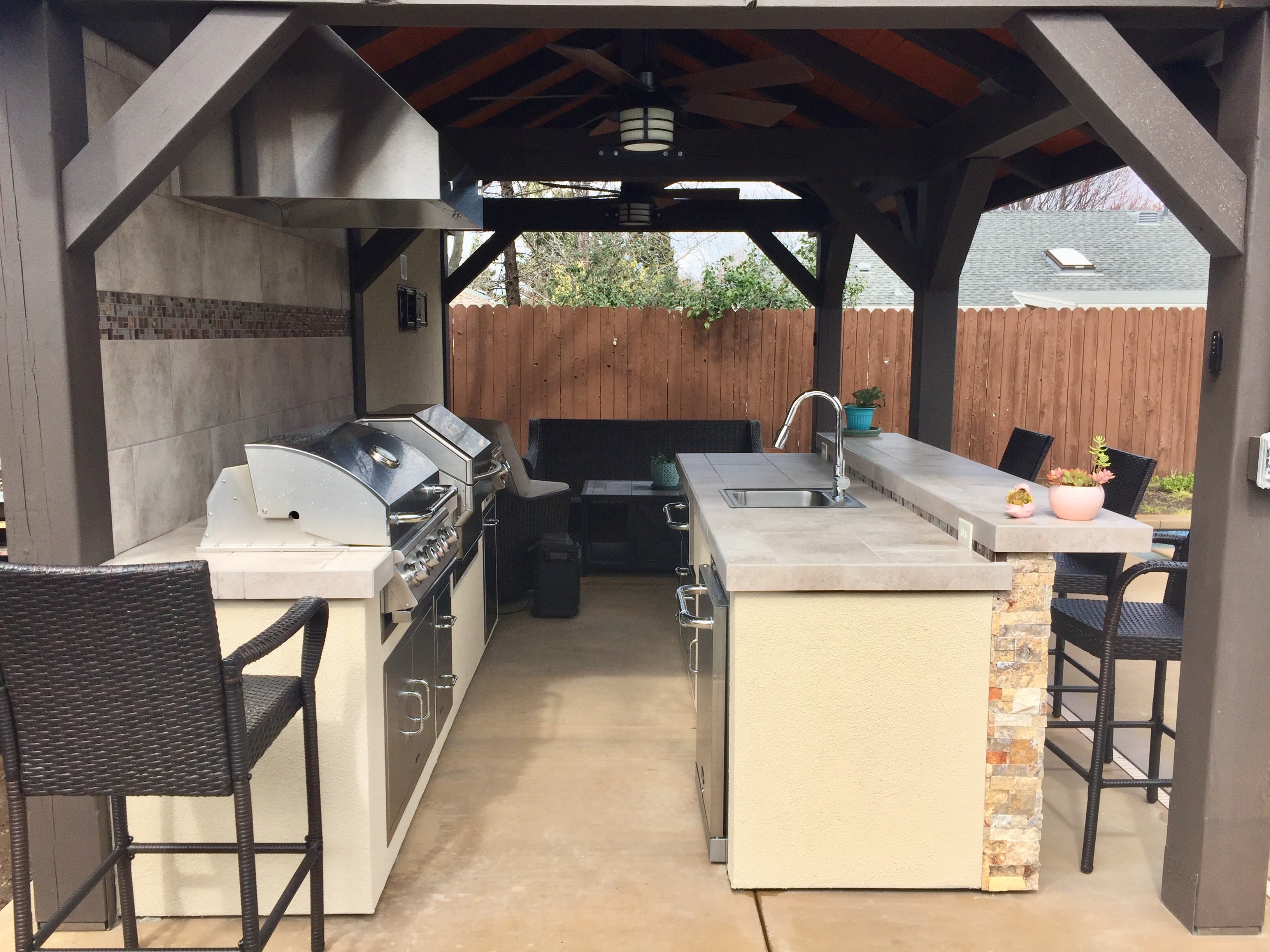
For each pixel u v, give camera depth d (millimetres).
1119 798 3629
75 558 2613
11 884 2998
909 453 4801
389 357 6746
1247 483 2639
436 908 2875
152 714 2055
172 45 3439
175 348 3441
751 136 5527
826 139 5520
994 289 15141
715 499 4125
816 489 4398
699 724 3596
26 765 2068
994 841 2959
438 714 3857
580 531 7395
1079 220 17047
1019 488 3062
